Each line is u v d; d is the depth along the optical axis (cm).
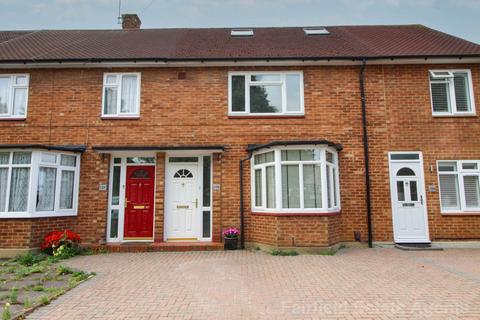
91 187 946
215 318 416
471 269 669
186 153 975
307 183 882
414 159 968
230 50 1086
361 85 999
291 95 1009
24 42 1183
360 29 1391
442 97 1011
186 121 987
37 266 702
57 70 1003
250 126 984
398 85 1002
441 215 940
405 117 986
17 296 503
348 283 566
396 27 1414
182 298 493
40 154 870
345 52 1035
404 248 892
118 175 977
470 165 968
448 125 980
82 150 948
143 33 1365
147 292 522
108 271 661
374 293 512
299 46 1130
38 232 844
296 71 1015
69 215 916
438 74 1005
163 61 979
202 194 977
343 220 943
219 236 935
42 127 972
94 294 514
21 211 846
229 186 957
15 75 997
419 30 1337
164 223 947
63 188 924
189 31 1403
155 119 986
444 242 925
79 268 688
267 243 879
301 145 882
